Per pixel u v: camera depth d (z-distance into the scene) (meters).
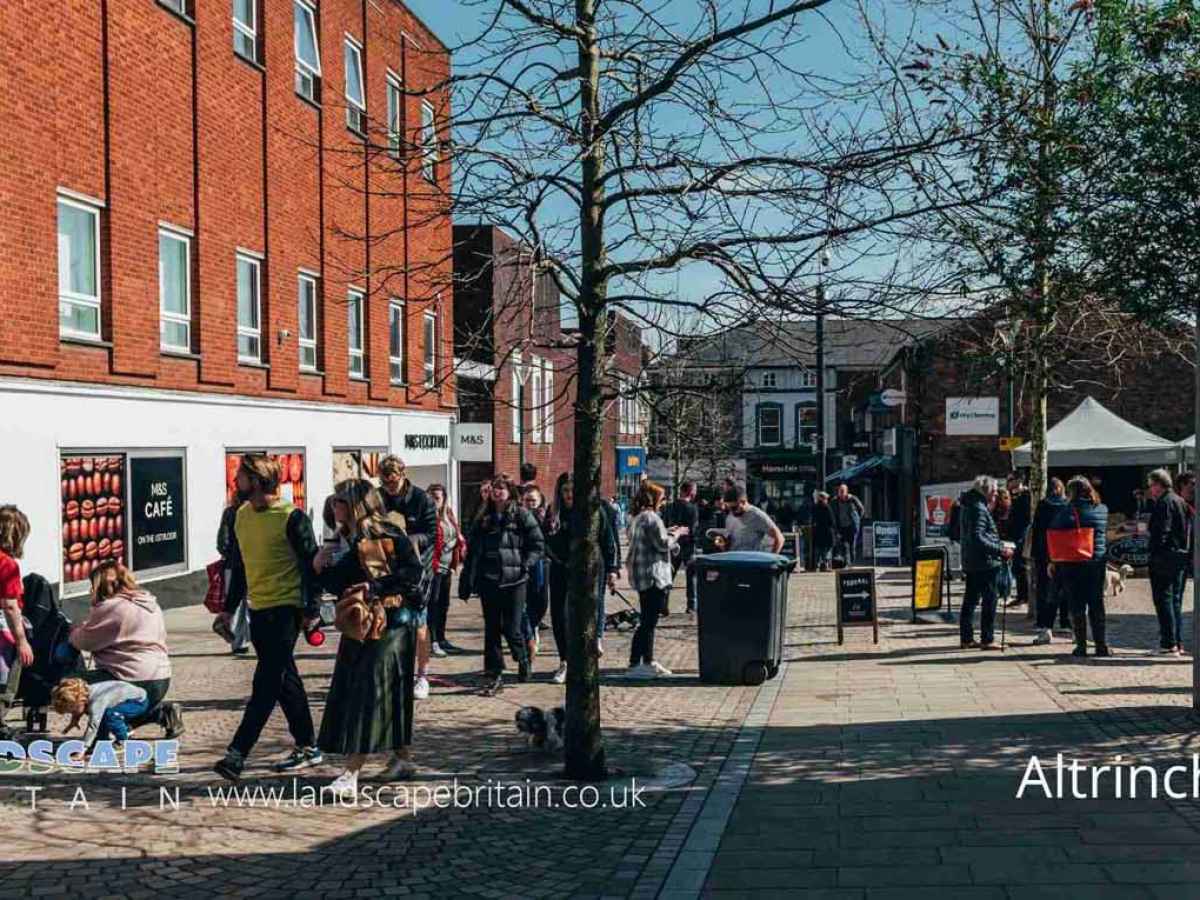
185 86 17.80
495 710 9.90
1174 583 12.62
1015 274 7.96
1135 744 8.18
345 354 23.83
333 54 23.02
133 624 8.08
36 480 14.23
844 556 29.22
